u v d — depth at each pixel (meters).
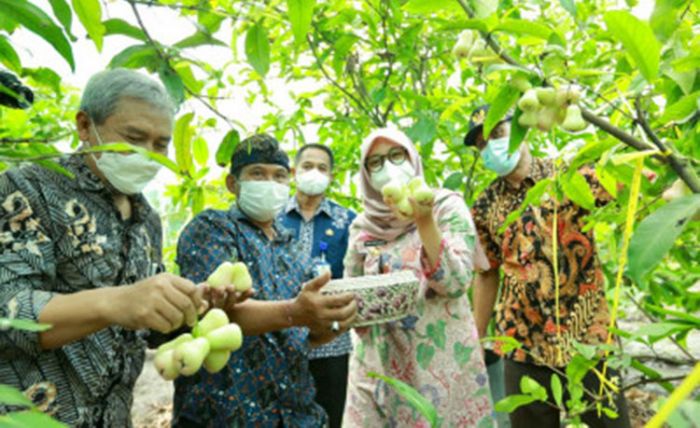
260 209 1.95
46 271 1.13
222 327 0.99
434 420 1.00
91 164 1.28
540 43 1.15
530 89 1.02
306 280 1.99
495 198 2.48
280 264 1.92
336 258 3.01
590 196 1.36
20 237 1.11
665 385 1.22
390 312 1.54
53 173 1.21
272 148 2.00
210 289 1.28
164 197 3.14
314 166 3.07
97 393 1.21
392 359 1.99
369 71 3.38
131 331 1.33
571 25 2.35
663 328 0.94
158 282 1.01
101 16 1.06
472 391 1.91
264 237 1.95
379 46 2.46
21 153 0.87
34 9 0.90
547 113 1.00
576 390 1.36
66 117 3.12
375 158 2.10
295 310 1.41
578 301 2.21
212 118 1.52
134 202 1.38
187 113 1.37
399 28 2.55
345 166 3.68
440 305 1.95
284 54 2.99
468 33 1.19
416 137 2.43
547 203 2.24
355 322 1.52
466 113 3.07
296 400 1.71
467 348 1.93
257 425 1.61
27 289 1.06
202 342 0.94
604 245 2.79
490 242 2.57
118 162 1.23
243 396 1.62
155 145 1.29
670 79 1.12
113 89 1.23
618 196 1.36
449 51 2.91
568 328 2.21
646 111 1.13
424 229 1.78
